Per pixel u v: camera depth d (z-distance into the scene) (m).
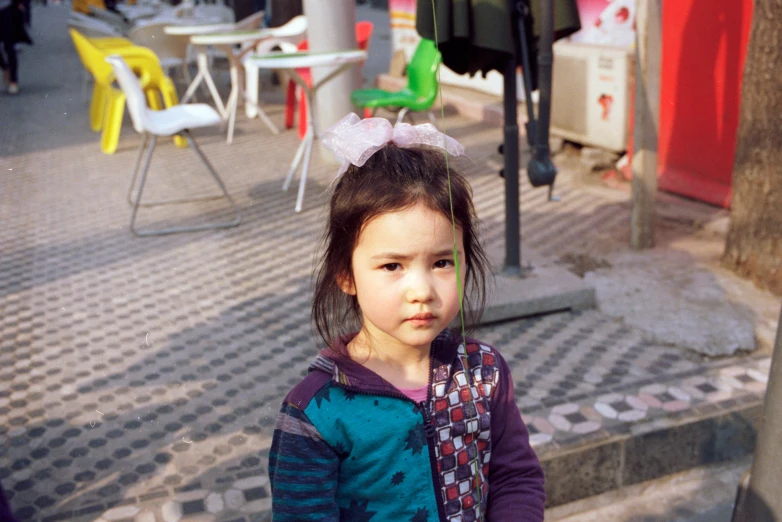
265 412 2.64
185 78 8.53
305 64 4.54
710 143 4.57
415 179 1.05
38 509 2.16
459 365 1.21
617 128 5.14
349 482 1.16
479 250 1.28
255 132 7.07
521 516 1.23
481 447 1.21
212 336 3.21
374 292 1.08
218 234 4.44
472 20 2.86
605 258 3.85
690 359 2.94
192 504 2.16
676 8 4.62
